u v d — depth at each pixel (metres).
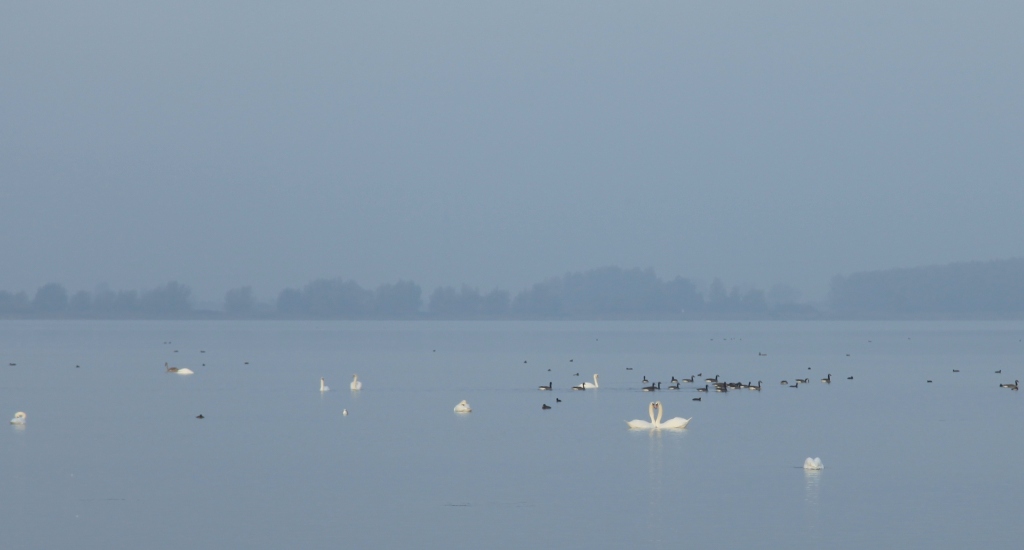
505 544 45.31
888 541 45.53
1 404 97.44
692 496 53.75
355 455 66.06
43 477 58.94
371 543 45.59
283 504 52.31
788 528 47.56
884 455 65.75
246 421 83.56
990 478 58.09
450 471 60.41
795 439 72.69
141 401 100.44
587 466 61.94
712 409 93.19
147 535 46.97
